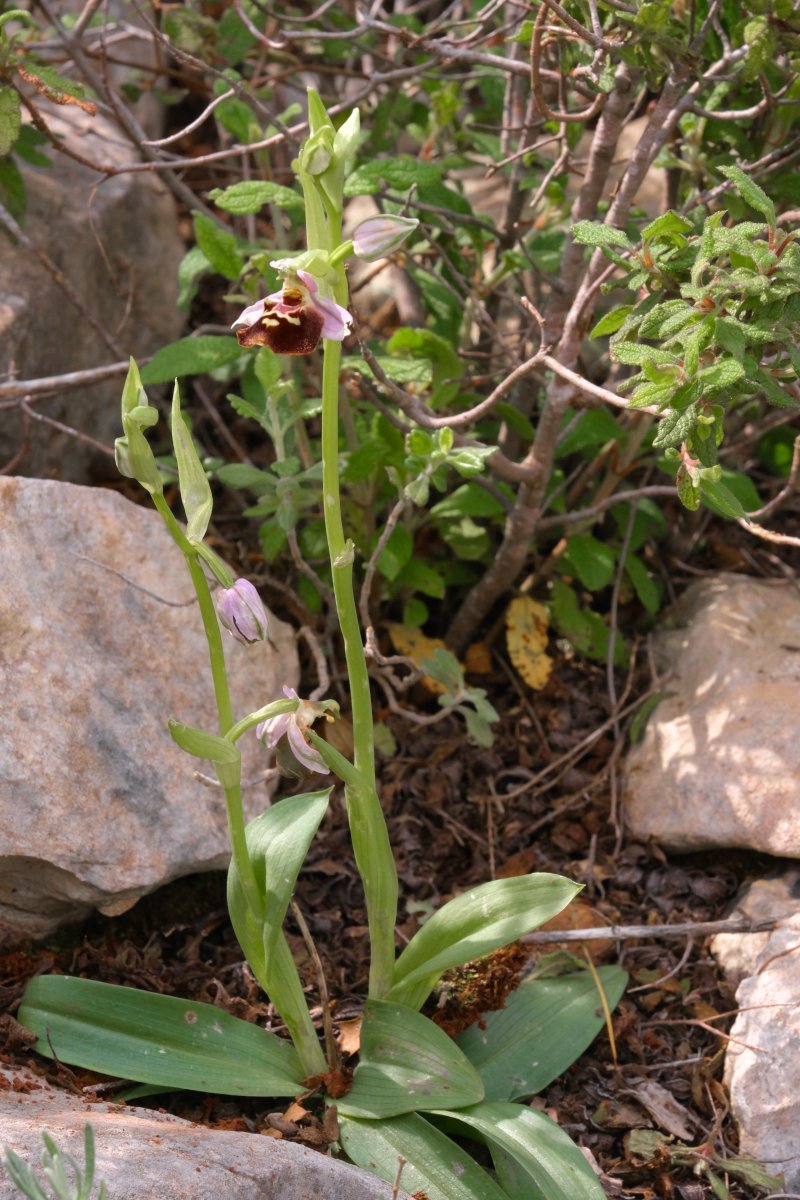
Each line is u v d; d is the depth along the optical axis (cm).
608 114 57
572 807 63
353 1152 49
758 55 53
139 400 45
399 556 63
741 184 47
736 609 65
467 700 63
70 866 54
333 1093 51
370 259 46
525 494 62
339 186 46
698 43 53
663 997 57
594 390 51
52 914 56
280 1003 51
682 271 49
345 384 63
